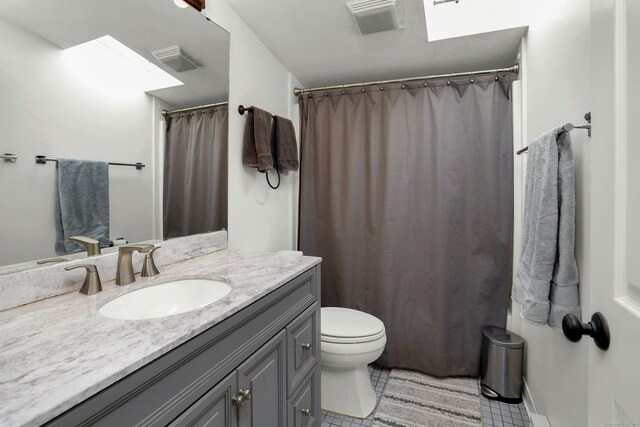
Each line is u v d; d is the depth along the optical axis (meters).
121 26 1.11
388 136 2.05
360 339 1.58
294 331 1.15
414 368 2.02
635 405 0.48
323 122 2.20
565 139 1.11
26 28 0.86
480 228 1.92
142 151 1.20
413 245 2.02
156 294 1.03
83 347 0.59
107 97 1.07
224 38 1.53
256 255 1.44
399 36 1.74
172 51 1.29
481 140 1.91
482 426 1.55
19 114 0.84
